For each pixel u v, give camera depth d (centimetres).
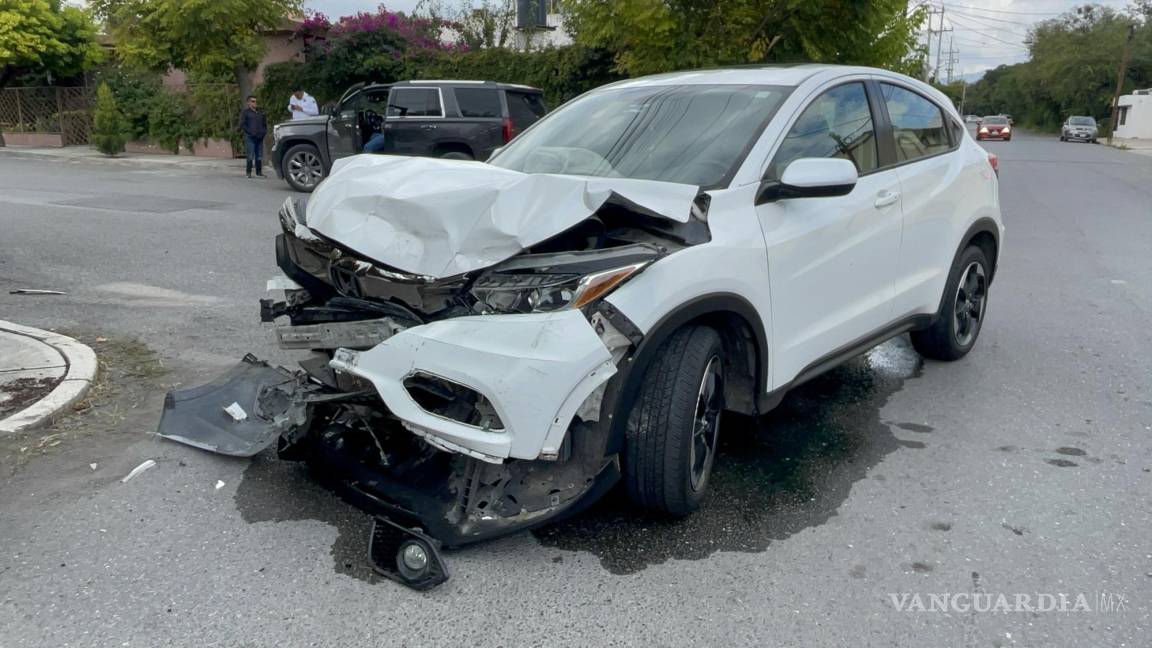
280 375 450
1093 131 5484
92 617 298
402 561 316
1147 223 1288
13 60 2356
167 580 320
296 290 391
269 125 2200
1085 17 8300
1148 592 316
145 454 420
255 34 2077
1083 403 507
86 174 1789
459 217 327
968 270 570
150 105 2338
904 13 1403
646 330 315
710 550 344
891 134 486
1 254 880
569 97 2058
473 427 313
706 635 292
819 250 406
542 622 298
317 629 293
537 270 314
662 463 337
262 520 362
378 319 333
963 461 427
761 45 1354
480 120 1396
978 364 580
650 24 1289
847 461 427
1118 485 401
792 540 352
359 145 1507
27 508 370
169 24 1862
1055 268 916
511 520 322
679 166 393
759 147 391
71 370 512
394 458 366
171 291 749
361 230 340
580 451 327
